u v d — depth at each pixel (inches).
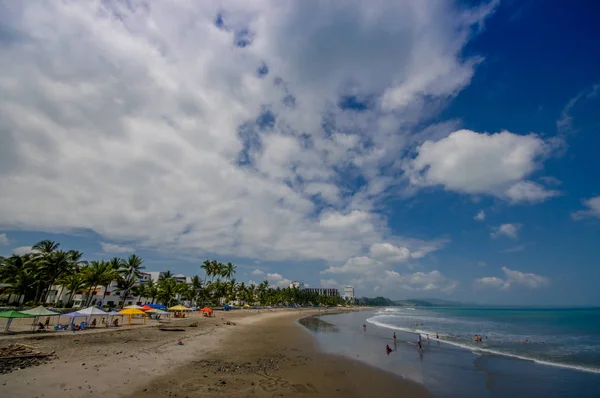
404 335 1892.2
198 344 1139.3
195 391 585.9
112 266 2655.0
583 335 2016.5
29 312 1072.8
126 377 629.9
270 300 5821.9
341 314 5260.8
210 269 4215.1
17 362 658.2
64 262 2379.4
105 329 1334.9
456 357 1152.8
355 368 903.7
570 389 757.3
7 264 2230.6
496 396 701.3
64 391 522.6
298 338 1584.6
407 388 734.5
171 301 3481.8
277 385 673.0
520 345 1508.4
